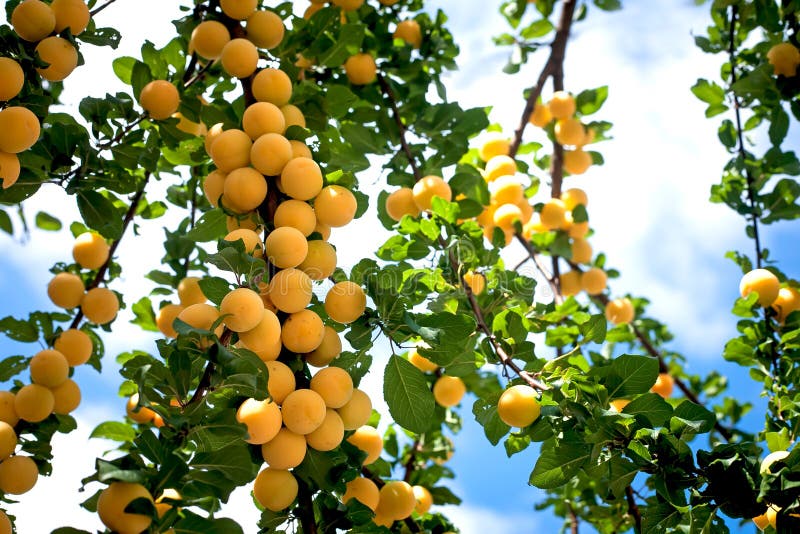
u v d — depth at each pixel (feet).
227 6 3.10
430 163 3.67
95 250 3.37
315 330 2.74
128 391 3.55
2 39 2.86
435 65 3.88
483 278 3.26
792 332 3.38
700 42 4.06
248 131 2.90
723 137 4.00
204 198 3.81
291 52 3.39
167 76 3.41
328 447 2.72
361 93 3.68
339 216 2.87
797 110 3.82
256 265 2.73
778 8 3.92
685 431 2.72
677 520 2.72
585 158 4.25
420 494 3.49
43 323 3.30
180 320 2.53
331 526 2.82
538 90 4.12
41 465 3.03
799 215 3.82
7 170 2.82
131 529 2.45
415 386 2.90
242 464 2.64
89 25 3.24
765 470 2.68
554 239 4.02
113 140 3.12
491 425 2.97
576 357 2.99
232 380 2.58
